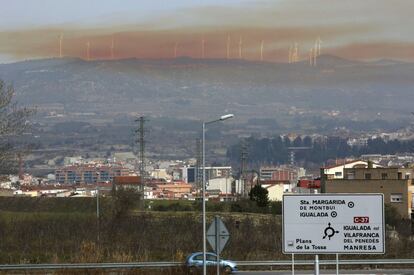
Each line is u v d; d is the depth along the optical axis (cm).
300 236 4947
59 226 12031
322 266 9188
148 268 8300
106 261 8950
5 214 14688
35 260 9231
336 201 4931
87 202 18125
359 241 4906
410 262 8962
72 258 9150
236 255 9600
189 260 8388
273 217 14425
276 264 8756
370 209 4906
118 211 15475
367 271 8712
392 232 12438
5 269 8312
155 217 14038
